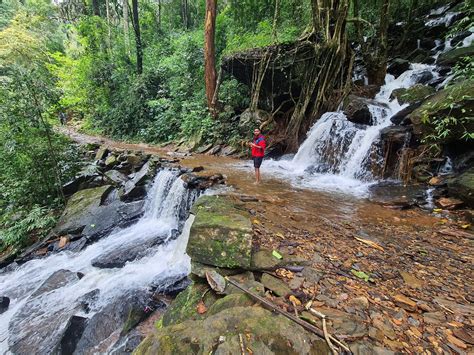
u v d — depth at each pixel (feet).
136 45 61.72
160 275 16.02
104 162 34.01
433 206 16.84
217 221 11.13
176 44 60.23
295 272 9.62
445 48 32.45
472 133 17.28
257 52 34.53
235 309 7.30
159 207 25.68
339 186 22.17
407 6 42.19
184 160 32.55
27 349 12.51
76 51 68.59
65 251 21.75
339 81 32.94
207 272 9.84
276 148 34.50
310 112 34.32
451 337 6.98
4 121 23.95
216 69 47.83
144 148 43.78
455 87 19.19
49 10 81.82
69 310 14.43
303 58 32.55
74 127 68.80
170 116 48.52
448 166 19.43
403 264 10.71
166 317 9.34
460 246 12.31
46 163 27.22
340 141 26.45
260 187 21.59
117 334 12.33
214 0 40.42
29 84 23.68
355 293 8.64
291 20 41.78
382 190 20.02
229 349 5.99
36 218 23.81
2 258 21.67
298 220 14.76
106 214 24.75
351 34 40.04
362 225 14.53
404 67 33.47
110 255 19.06
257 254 10.44
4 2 88.99
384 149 22.66
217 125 40.34
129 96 55.11
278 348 6.14
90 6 79.82
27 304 15.34
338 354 6.15
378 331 7.02
